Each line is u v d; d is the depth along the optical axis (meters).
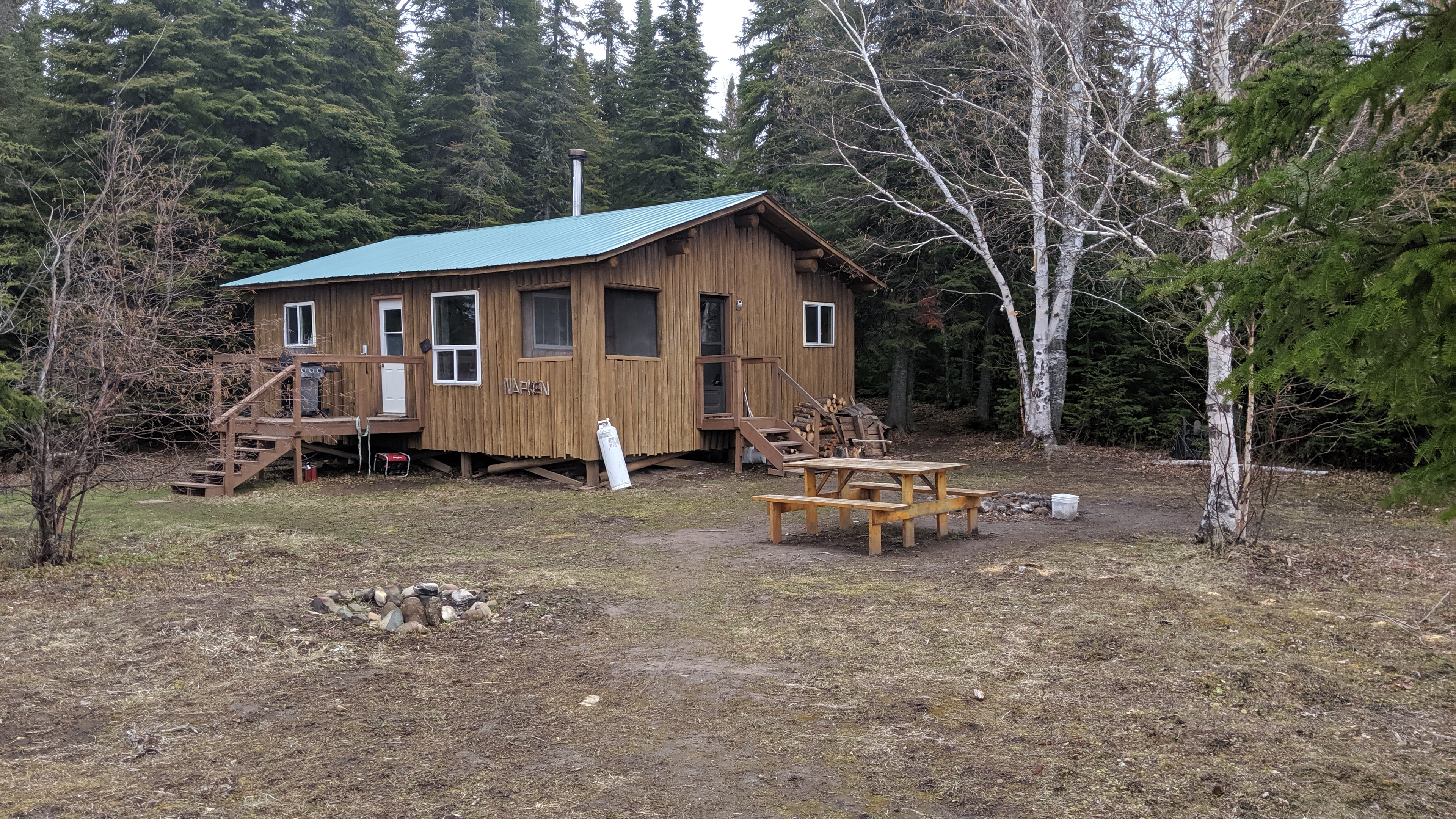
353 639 5.93
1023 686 5.08
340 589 7.23
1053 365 19.55
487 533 10.13
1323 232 2.98
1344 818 3.60
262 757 4.18
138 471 13.57
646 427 14.70
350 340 16.80
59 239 9.35
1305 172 2.97
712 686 5.12
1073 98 12.55
